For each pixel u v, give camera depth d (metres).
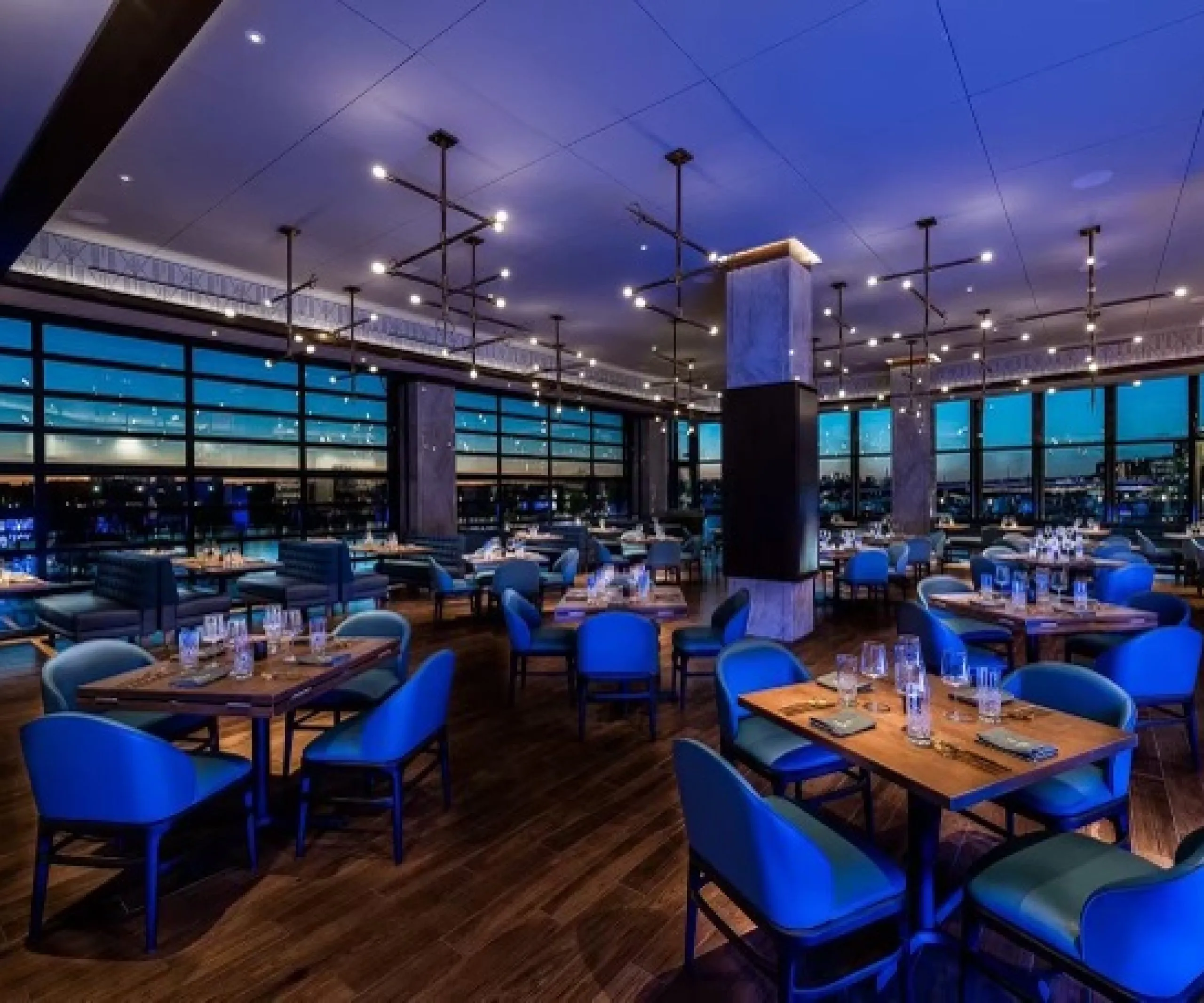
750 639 3.30
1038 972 2.14
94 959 2.35
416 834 3.20
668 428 17.50
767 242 6.67
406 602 9.80
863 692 2.80
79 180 4.30
